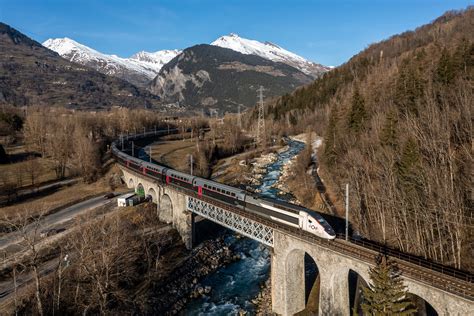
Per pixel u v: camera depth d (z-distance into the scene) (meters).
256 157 142.25
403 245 49.56
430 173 46.06
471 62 79.56
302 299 47.94
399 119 65.88
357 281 50.31
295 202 85.00
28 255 54.69
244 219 53.06
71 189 94.75
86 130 132.88
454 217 41.34
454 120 55.16
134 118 188.75
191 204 66.31
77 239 54.28
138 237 64.31
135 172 89.81
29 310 42.12
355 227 61.19
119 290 47.97
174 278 58.34
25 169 99.00
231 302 52.66
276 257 47.16
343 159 77.06
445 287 30.89
